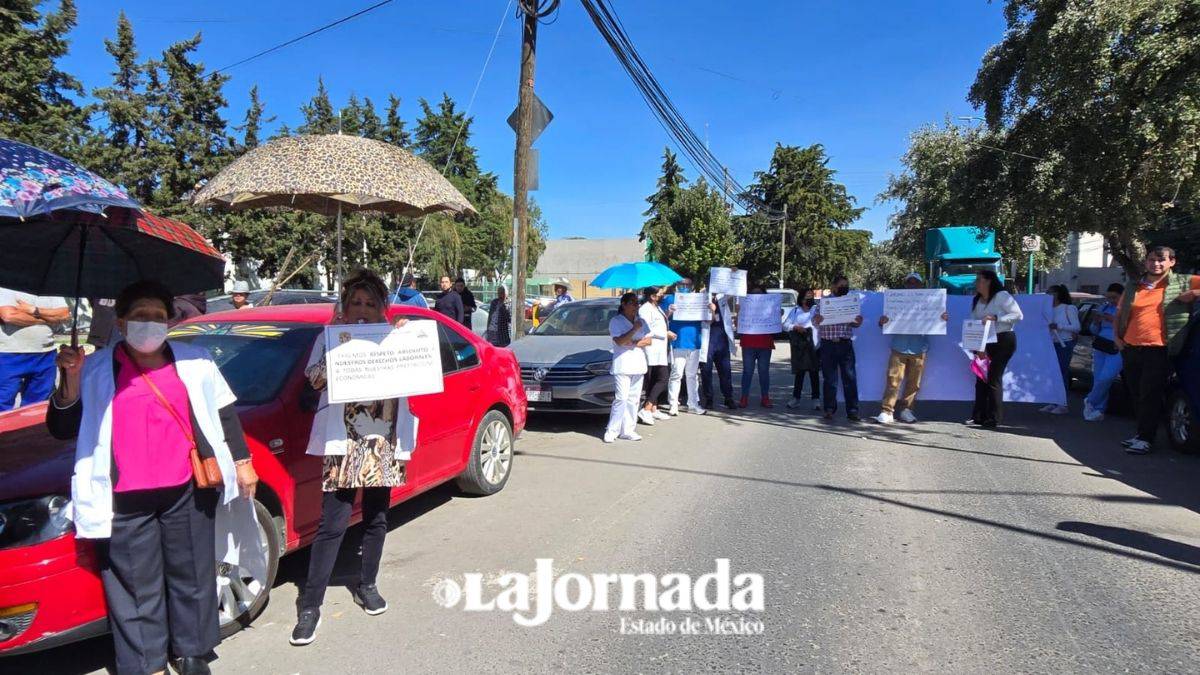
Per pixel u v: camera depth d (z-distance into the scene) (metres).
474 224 39.53
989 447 8.09
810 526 5.41
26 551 2.96
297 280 28.92
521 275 10.69
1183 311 7.50
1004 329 9.00
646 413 9.58
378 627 3.86
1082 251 39.50
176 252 3.54
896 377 9.53
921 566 4.62
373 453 3.73
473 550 4.98
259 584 3.84
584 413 9.95
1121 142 10.74
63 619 3.04
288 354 4.45
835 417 10.17
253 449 3.79
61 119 19.95
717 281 10.89
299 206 6.77
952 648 3.57
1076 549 4.88
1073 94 10.47
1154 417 7.65
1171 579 4.37
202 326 4.93
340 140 5.23
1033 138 12.56
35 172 2.99
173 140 24.41
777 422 9.77
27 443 3.57
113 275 3.67
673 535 5.23
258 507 3.80
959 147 19.72
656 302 9.66
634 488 6.46
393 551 4.97
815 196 53.00
